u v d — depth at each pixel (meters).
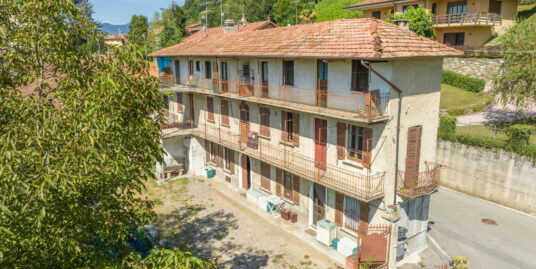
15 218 7.68
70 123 8.38
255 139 22.30
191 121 28.77
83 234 9.34
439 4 42.19
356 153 16.31
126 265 9.69
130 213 10.76
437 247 18.47
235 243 19.02
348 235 17.70
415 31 37.19
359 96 15.48
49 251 8.66
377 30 15.73
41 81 9.55
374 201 15.98
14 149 7.10
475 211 22.36
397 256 16.80
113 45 10.48
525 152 21.44
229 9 84.38
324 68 17.27
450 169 25.78
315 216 19.80
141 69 10.54
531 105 29.27
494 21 38.16
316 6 81.06
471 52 36.81
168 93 11.38
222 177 27.98
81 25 10.62
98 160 8.53
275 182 22.55
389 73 14.30
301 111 18.31
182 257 7.99
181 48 29.56
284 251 18.16
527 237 19.31
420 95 15.80
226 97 24.31
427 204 17.77
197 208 23.23
